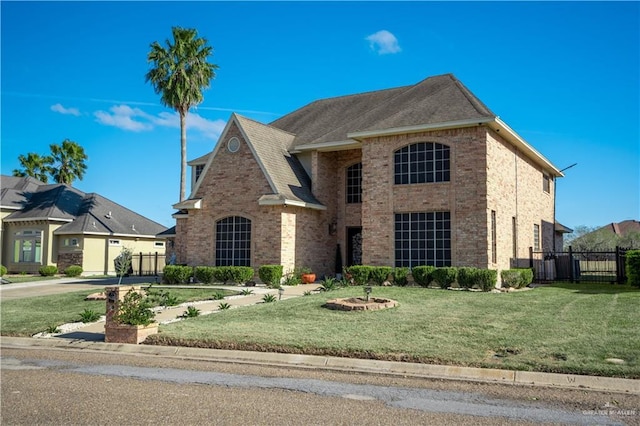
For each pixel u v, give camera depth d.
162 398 7.23
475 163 21.64
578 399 7.10
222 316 13.71
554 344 9.59
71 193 42.88
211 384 8.06
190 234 26.91
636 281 20.34
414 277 21.12
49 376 8.74
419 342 10.05
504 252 23.44
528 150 26.78
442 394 7.41
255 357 10.04
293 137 30.39
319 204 26.70
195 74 37.59
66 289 25.67
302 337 10.73
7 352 11.38
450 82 26.22
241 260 25.59
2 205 39.81
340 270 27.95
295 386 7.90
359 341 10.25
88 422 6.17
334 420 6.20
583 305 14.34
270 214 24.80
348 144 26.11
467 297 16.38
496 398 7.20
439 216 22.36
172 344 11.13
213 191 26.55
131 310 11.73
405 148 23.34
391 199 23.33
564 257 25.44
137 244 42.44
